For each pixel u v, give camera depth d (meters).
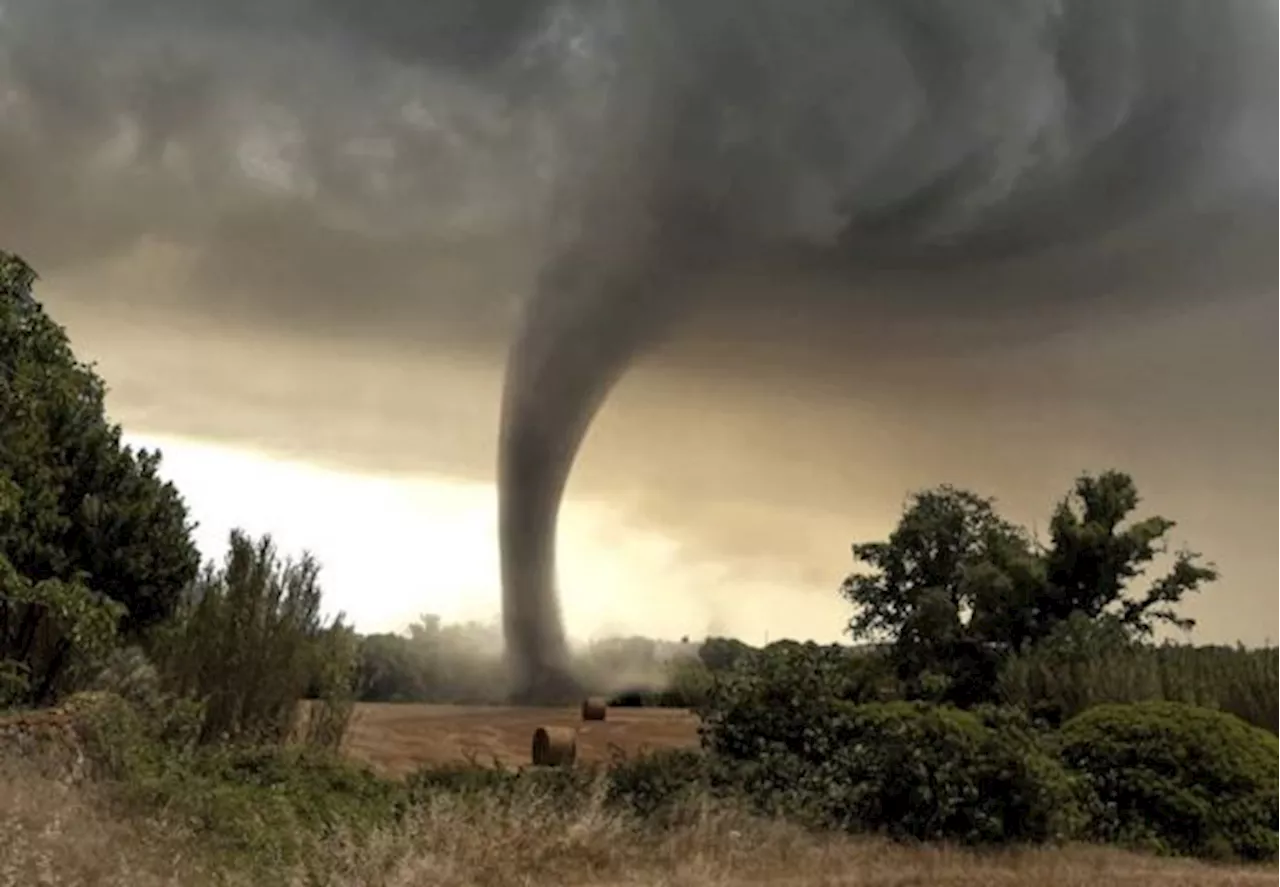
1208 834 12.99
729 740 14.48
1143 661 20.34
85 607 13.56
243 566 15.88
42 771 10.17
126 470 18.16
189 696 14.86
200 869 8.74
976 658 28.34
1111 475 29.00
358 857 9.33
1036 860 11.42
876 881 10.05
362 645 17.91
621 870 9.80
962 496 31.17
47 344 12.95
